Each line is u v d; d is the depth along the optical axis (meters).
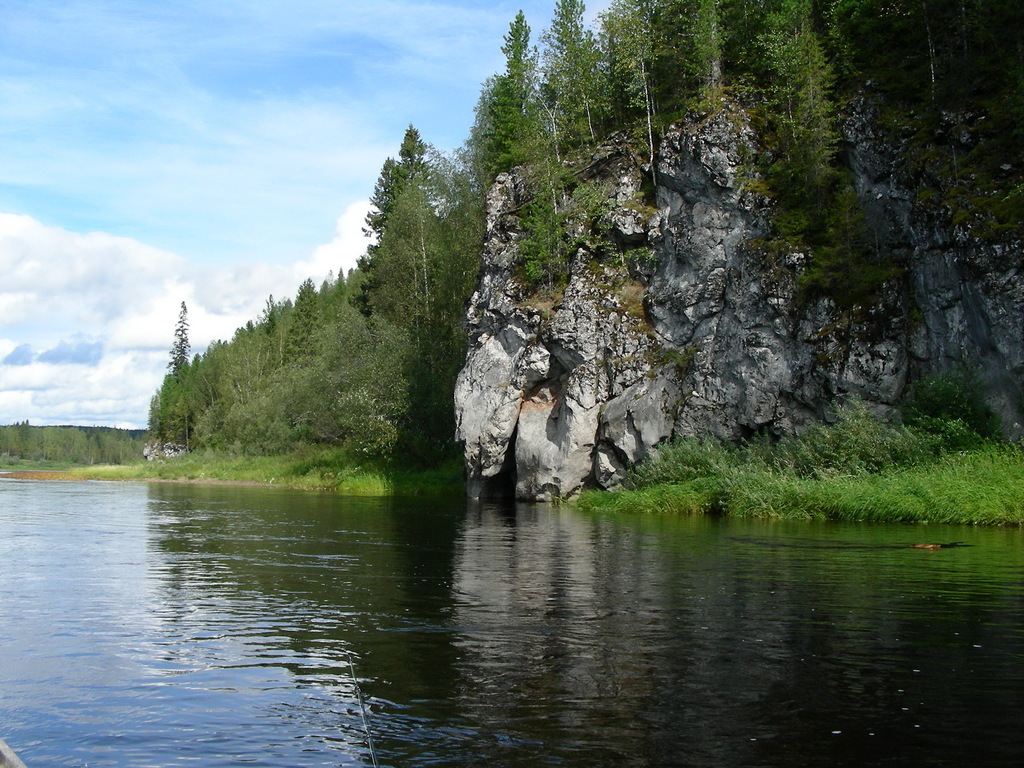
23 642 9.02
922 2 30.08
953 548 16.11
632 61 39.31
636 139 38.34
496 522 24.20
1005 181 25.78
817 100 30.41
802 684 7.21
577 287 36.12
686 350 32.50
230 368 98.56
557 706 6.70
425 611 10.46
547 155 40.78
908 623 9.52
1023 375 24.19
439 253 57.34
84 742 6.09
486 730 6.17
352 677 7.56
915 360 26.98
